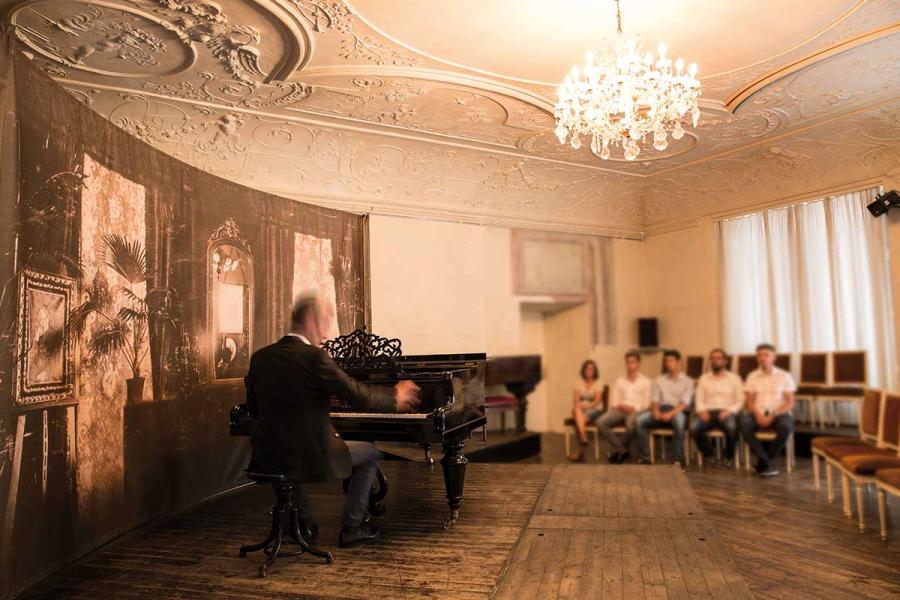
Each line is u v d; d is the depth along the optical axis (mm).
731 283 8922
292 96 5648
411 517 4043
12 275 3082
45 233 3371
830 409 7695
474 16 4371
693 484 5996
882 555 3877
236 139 6223
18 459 3068
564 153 7648
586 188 8891
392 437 3654
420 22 4430
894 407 4785
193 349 4938
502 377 8266
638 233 10016
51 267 3412
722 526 4566
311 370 3186
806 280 8078
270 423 3221
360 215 7398
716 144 7367
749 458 6891
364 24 4414
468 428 4059
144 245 4402
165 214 4672
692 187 8859
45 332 3336
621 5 4254
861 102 6109
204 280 5125
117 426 3990
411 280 7727
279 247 6148
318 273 6688
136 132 5703
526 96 5762
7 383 3016
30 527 3127
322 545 3559
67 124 3592
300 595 2859
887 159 7078
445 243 8055
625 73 4445
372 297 7383
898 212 7109
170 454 4578
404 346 7609
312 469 3162
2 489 2938
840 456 4801
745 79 5512
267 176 6691
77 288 3652
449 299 8039
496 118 6379
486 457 7320
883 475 4145
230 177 6461
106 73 4977
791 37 4746
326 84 5418
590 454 8125
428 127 6613
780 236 8383
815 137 7090
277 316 6055
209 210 5242
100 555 3541
